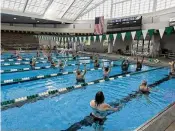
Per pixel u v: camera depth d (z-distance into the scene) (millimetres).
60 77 9242
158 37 19078
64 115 4781
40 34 31250
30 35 31156
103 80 8398
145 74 10289
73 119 4547
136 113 4957
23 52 23109
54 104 5547
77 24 28578
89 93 6680
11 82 7918
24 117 4621
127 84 8047
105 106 3879
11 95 6418
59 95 6379
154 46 19078
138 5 22016
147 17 20531
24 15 23750
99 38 14930
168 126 3182
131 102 5809
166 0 18406
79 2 23016
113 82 8367
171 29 10320
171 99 6129
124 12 23953
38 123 4316
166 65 12891
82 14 27500
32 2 21188
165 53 19188
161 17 18656
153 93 6770
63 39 21234
